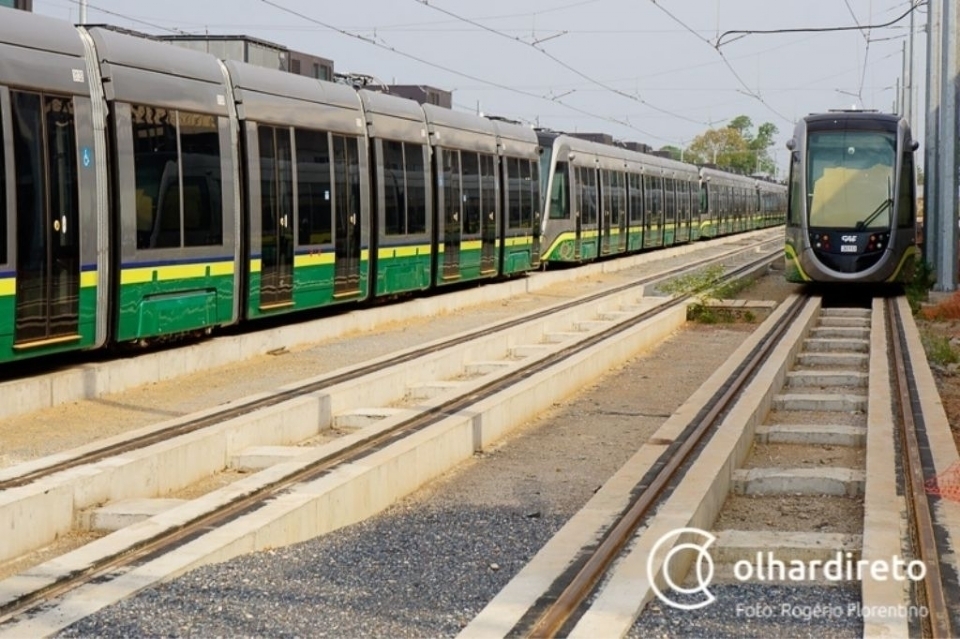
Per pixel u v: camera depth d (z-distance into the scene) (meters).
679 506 9.57
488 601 7.76
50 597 7.55
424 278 25.62
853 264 28.25
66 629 6.96
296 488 10.02
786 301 28.41
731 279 33.81
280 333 19.59
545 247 36.72
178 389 15.61
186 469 11.45
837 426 14.16
